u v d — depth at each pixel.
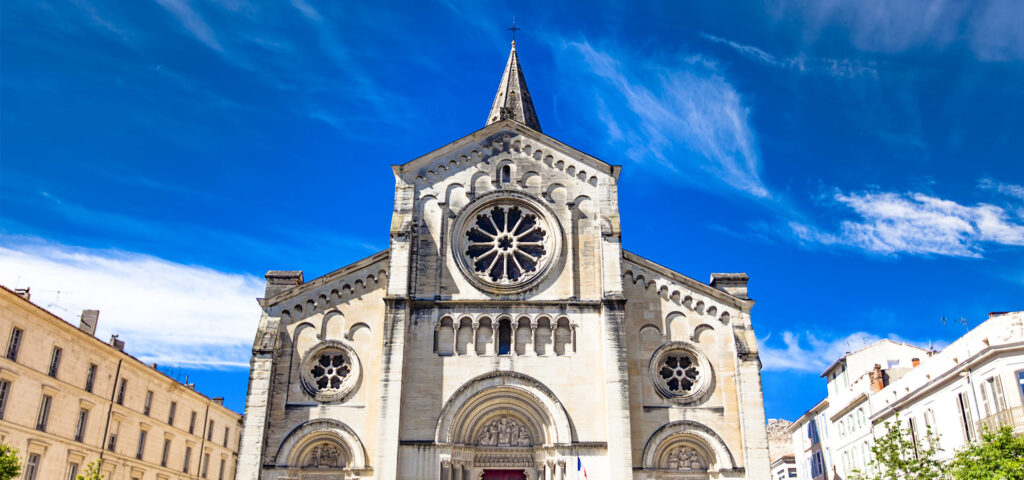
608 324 43.91
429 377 43.66
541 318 45.16
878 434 64.12
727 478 42.12
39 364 56.66
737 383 43.94
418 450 42.06
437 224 47.69
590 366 43.97
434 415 42.84
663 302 46.16
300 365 44.38
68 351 60.34
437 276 46.28
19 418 54.22
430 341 44.53
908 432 48.28
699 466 43.03
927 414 55.00
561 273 46.28
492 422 44.09
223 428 89.12
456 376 43.72
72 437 60.31
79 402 61.38
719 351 45.06
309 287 45.91
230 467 90.62
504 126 50.09
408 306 44.75
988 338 47.75
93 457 62.81
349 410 43.28
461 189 48.69
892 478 44.56
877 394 65.31
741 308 45.88
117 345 70.06
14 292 53.66
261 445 41.78
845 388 74.88
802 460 90.12
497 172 49.06
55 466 57.94
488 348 44.53
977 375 47.72
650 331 45.53
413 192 48.28
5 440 52.66
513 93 64.62
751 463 42.00
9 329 53.62
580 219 47.78
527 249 47.78
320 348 44.72
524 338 44.75
